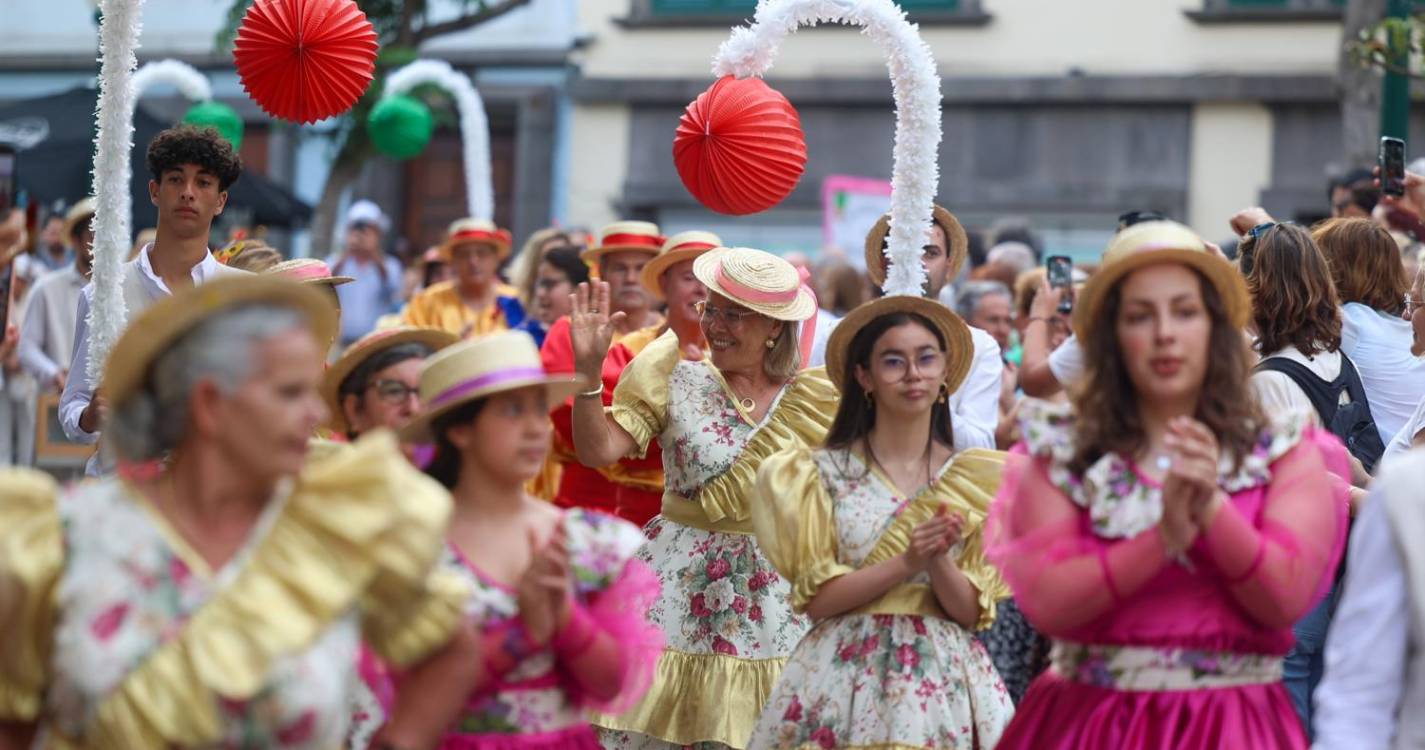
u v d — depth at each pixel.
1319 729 5.62
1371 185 14.04
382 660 5.82
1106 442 6.29
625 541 6.67
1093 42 29.30
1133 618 6.27
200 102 16.75
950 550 7.98
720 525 9.75
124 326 9.64
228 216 22.38
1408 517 5.44
